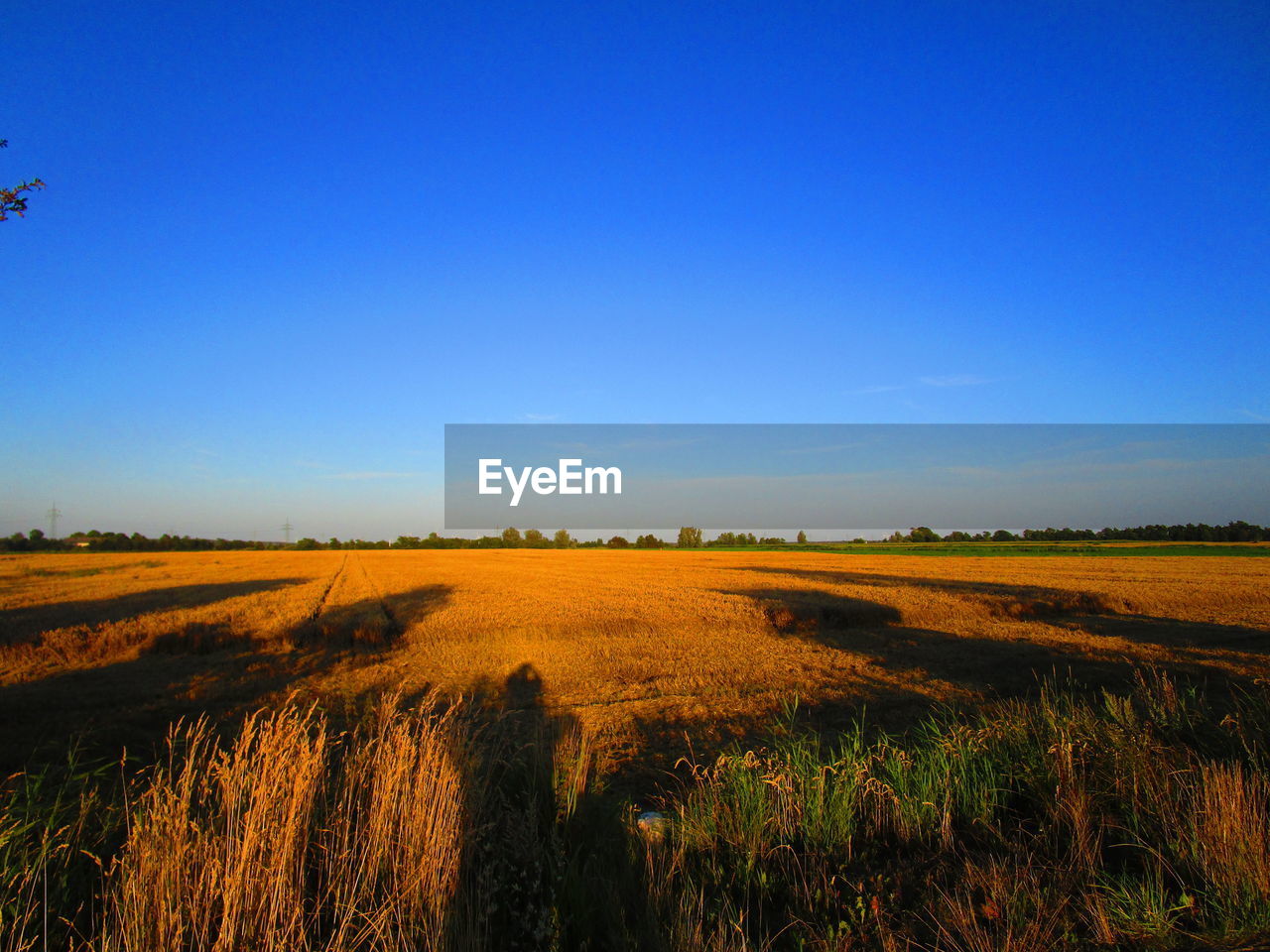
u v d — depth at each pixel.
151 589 36.56
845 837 4.99
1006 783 5.84
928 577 38.97
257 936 3.24
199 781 4.38
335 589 35.88
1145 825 4.86
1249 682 12.16
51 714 11.08
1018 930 3.76
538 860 4.08
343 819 3.99
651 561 65.69
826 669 14.45
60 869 3.76
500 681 13.60
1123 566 48.62
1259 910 3.74
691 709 11.02
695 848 4.97
